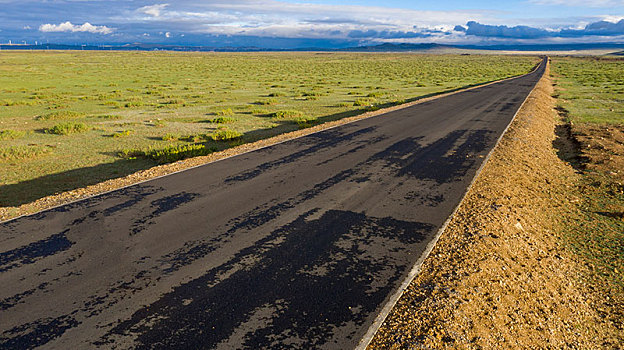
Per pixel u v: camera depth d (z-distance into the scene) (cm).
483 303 453
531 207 820
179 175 944
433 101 2512
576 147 1441
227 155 1144
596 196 939
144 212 710
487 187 863
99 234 619
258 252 561
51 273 503
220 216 693
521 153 1194
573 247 688
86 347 371
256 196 795
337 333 392
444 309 428
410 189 843
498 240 612
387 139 1360
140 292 462
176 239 602
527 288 515
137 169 1157
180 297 452
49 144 1485
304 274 502
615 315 510
